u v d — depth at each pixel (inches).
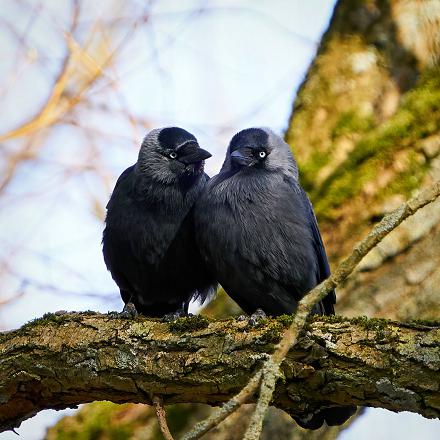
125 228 485.7
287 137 516.1
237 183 466.3
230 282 468.4
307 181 496.1
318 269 475.2
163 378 350.3
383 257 456.4
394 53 513.3
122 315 373.4
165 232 484.4
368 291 458.6
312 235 468.4
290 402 337.1
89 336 362.6
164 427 339.0
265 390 272.1
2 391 372.2
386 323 325.7
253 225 458.0
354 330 326.6
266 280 463.5
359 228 475.2
